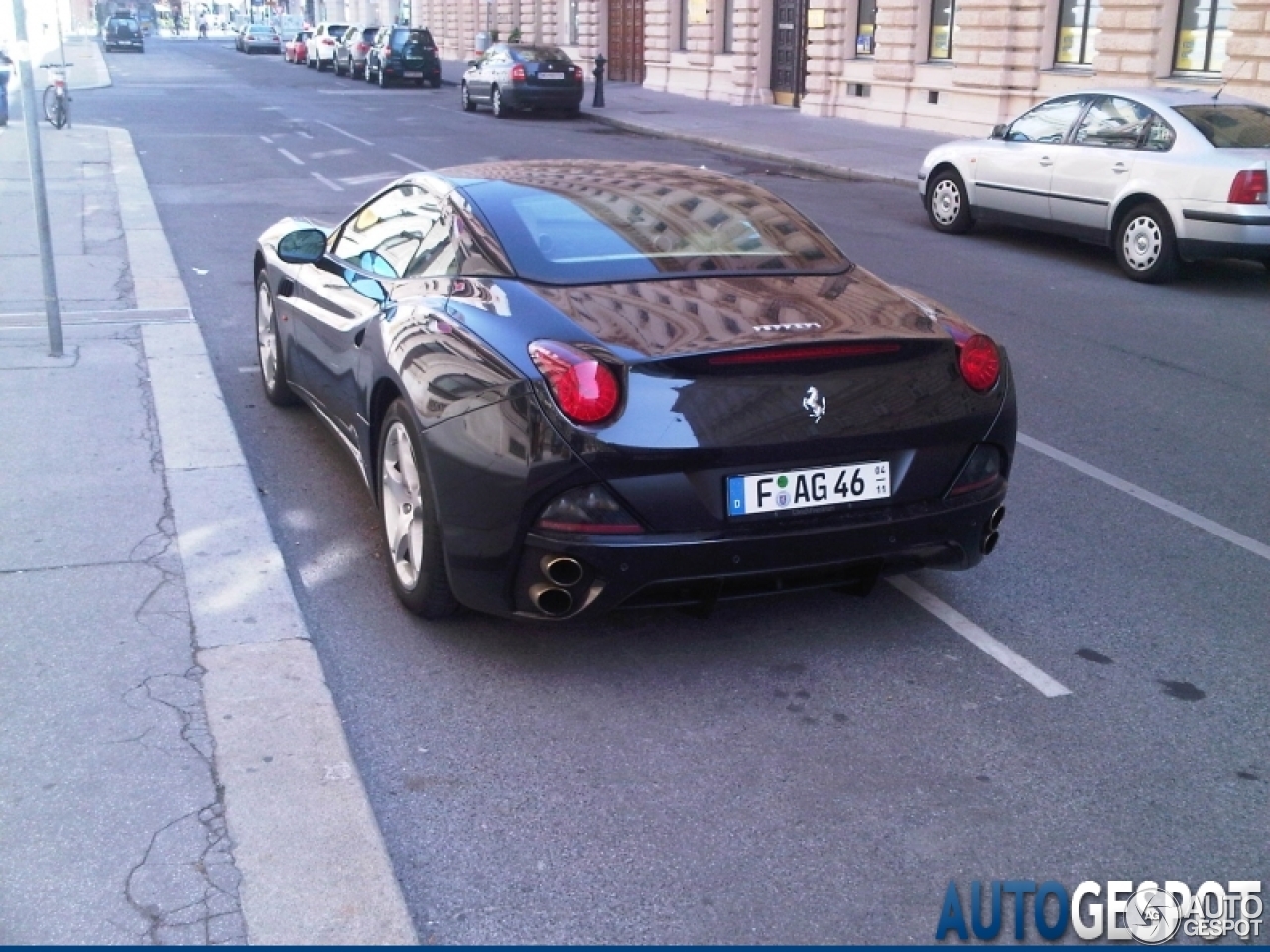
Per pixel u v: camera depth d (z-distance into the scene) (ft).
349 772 11.79
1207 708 13.44
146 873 10.38
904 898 10.46
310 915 9.97
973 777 12.11
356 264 18.42
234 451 20.13
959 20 69.56
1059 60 65.62
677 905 10.30
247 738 12.27
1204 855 11.07
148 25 406.82
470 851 10.92
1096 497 19.90
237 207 46.73
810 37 82.38
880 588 16.26
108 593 15.16
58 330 25.12
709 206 16.69
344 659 14.12
